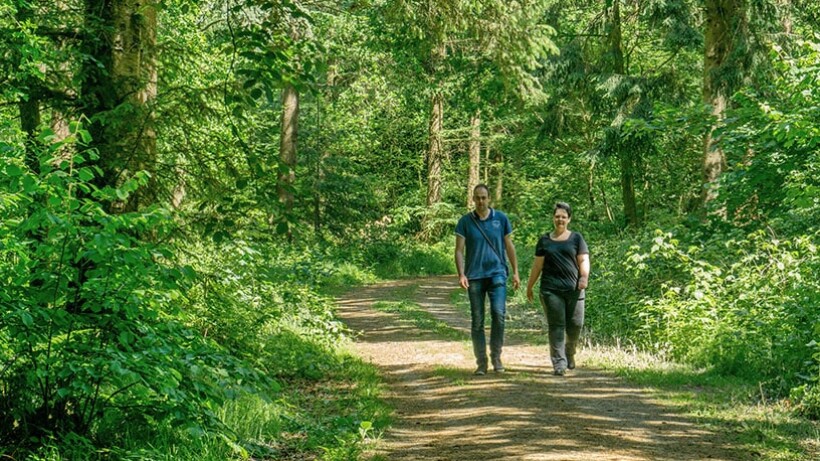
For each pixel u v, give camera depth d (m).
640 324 12.13
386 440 6.46
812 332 8.44
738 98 12.24
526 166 37.22
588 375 9.45
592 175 31.17
